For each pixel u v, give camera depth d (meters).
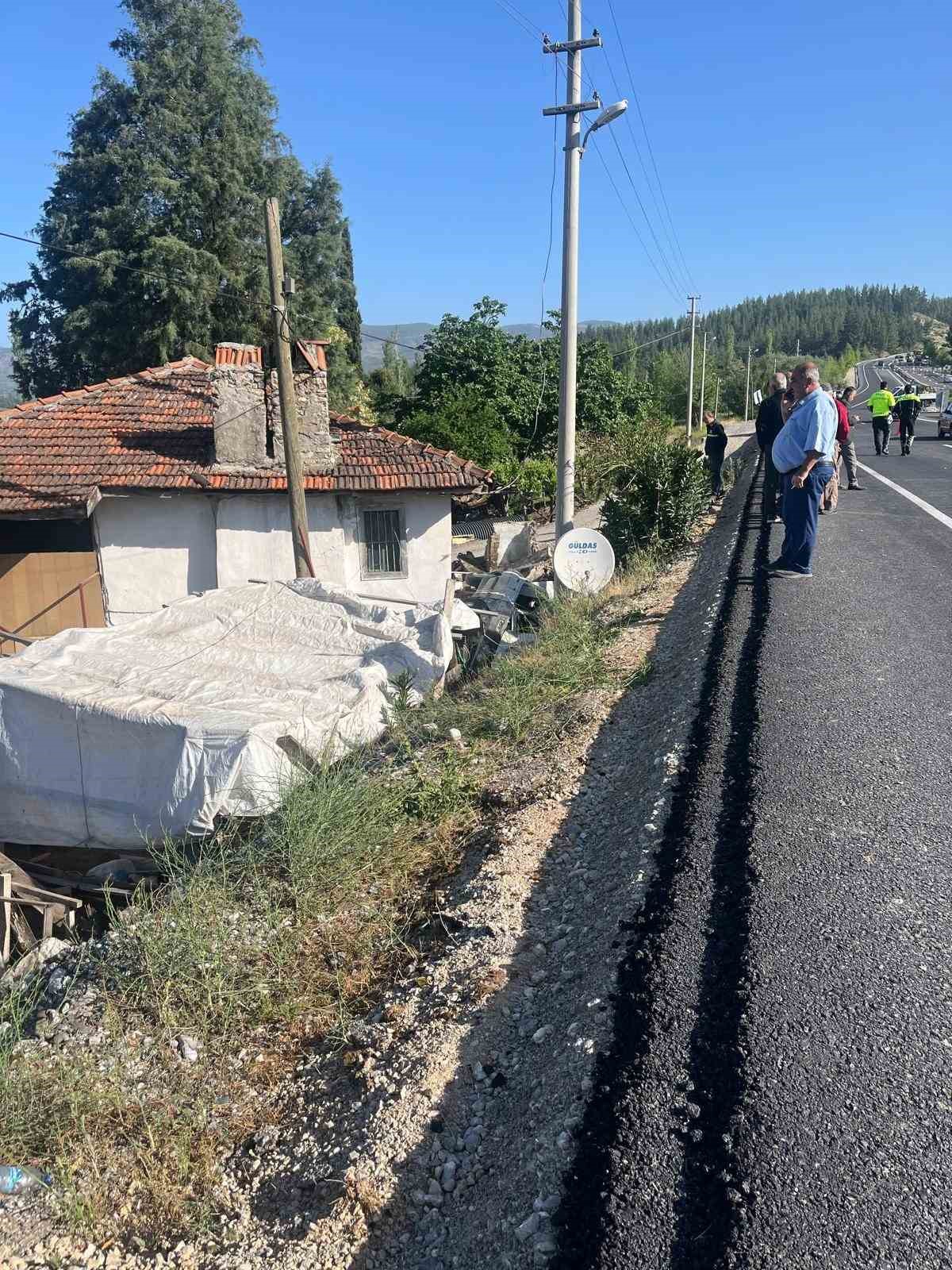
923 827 4.13
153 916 5.59
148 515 15.71
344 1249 2.95
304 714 8.16
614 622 9.97
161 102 31.62
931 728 5.20
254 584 11.34
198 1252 3.17
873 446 26.58
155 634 10.23
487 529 25.38
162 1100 4.00
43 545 15.99
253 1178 3.46
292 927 5.28
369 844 5.95
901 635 6.97
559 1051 3.36
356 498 16.31
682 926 3.70
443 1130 3.31
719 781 4.89
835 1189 2.43
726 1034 3.04
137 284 29.72
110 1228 3.37
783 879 3.84
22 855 8.55
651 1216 2.49
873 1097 2.70
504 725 7.58
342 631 10.27
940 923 3.45
